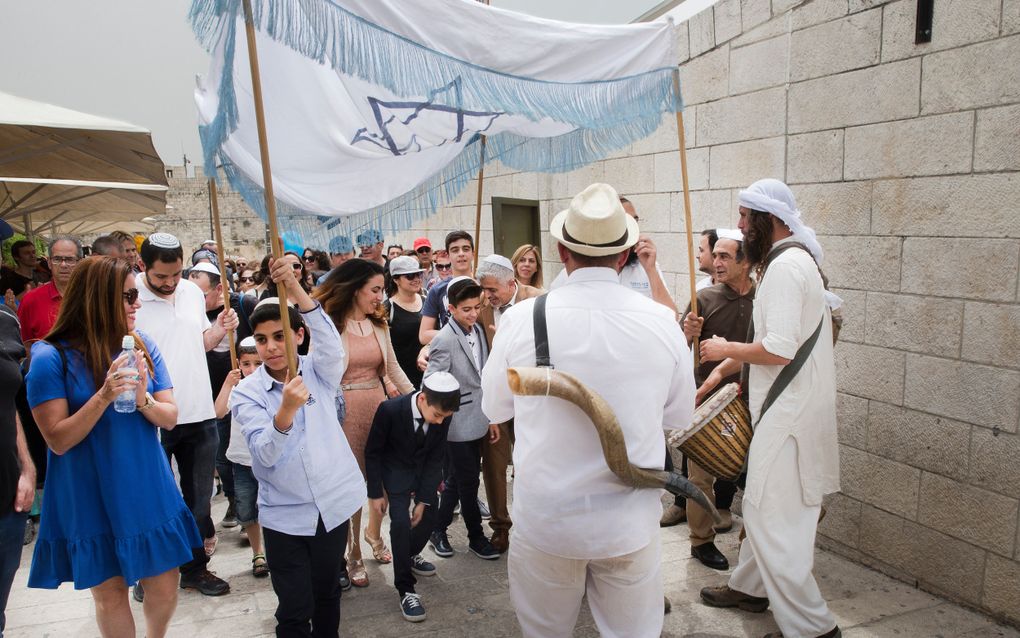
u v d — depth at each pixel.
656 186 5.32
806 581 2.87
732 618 3.26
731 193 4.60
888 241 3.58
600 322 2.13
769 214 2.98
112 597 2.53
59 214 12.29
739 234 3.94
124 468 2.43
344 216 3.04
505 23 2.78
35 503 4.66
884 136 3.56
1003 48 3.02
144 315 3.50
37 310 4.50
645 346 2.13
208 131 2.37
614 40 3.06
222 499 5.27
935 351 3.37
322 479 2.57
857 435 3.78
